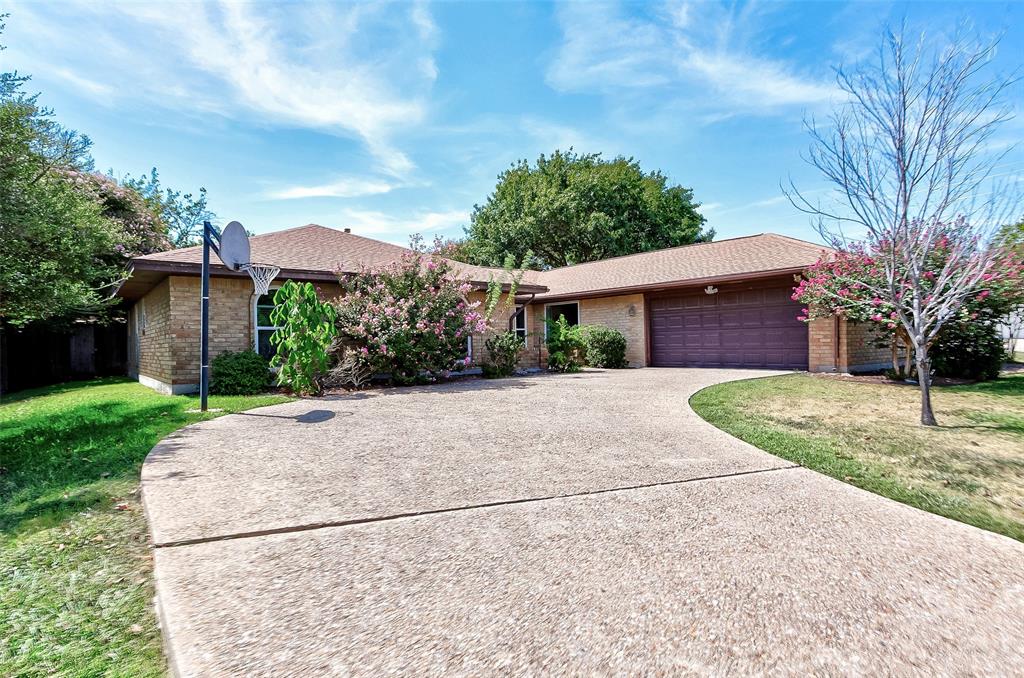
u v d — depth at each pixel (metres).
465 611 2.14
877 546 2.77
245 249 8.23
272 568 2.51
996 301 8.92
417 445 4.98
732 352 13.68
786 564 2.56
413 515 3.20
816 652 1.88
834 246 8.97
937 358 9.95
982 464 4.28
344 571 2.48
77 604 2.30
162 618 2.12
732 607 2.17
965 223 5.55
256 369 9.24
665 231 31.14
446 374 11.47
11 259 5.83
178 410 7.18
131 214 17.30
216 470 4.14
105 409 7.57
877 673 1.77
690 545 2.78
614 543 2.80
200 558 2.61
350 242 13.48
